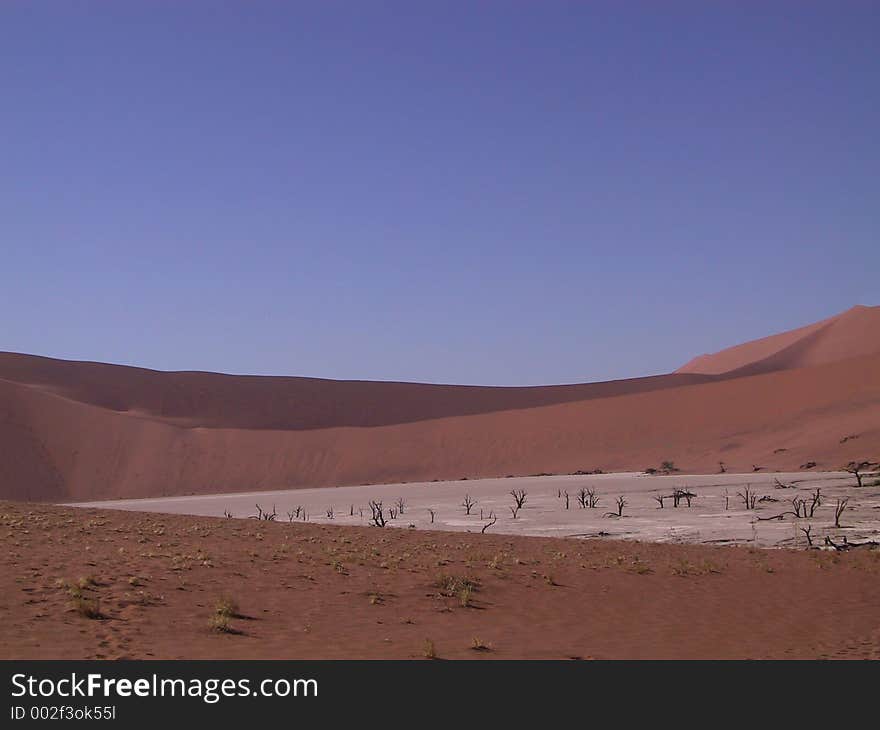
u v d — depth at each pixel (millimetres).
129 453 119125
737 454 100125
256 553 24266
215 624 14820
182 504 82125
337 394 164875
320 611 17422
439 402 165625
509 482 88125
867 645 16703
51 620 14172
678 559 29203
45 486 109625
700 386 135500
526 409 139250
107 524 30578
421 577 22344
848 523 43094
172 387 160125
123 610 15547
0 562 18922
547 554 29219
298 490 99875
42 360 168000
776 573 26812
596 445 121438
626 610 20266
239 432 127938
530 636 16453
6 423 118250
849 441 90562
